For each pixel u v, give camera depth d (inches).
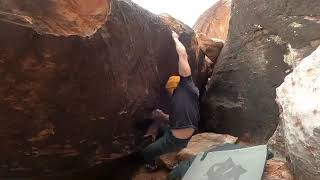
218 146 137.4
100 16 85.0
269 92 156.9
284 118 107.4
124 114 120.3
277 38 155.5
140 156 155.5
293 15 149.6
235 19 184.1
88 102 99.9
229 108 176.7
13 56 78.2
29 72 82.9
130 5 118.6
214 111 185.9
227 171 113.1
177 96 150.9
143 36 127.3
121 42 108.5
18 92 84.3
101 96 103.5
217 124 184.2
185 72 152.8
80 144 107.5
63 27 82.2
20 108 87.4
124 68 113.9
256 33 166.2
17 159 96.7
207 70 207.3
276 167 114.5
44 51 81.6
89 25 85.7
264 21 161.3
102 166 136.5
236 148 128.1
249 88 167.3
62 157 106.6
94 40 91.7
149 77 136.6
